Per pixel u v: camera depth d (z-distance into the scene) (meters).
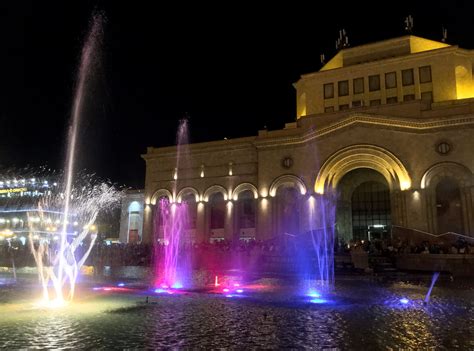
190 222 54.78
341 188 48.88
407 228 40.44
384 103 47.28
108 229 66.31
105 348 10.72
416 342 11.28
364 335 12.09
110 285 25.17
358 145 43.75
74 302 18.41
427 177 40.81
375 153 43.12
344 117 44.50
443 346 10.88
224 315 15.25
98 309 16.59
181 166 56.22
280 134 49.28
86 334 12.23
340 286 24.44
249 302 18.25
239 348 10.73
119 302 18.36
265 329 12.88
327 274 31.33
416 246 35.34
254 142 49.56
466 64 45.88
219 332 12.50
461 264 30.36
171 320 14.31
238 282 26.88
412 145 41.75
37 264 44.91
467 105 40.69
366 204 49.19
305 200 45.91
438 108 41.62
